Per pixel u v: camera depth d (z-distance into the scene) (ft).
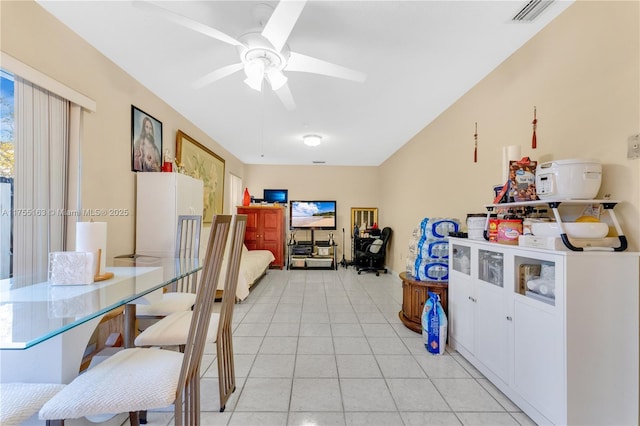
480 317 6.68
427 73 8.15
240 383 6.26
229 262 5.60
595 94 5.26
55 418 3.10
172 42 6.84
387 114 11.41
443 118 11.08
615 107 4.94
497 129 7.88
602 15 5.12
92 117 7.15
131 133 8.59
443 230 9.02
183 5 5.50
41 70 5.79
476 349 6.84
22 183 5.63
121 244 8.27
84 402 3.18
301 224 21.72
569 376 4.44
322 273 18.99
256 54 5.77
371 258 19.07
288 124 12.75
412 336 8.78
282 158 20.25
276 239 20.25
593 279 4.51
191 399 4.05
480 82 8.63
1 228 5.34
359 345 8.16
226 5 5.49
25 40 5.48
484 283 6.53
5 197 5.39
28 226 5.74
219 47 7.04
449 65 7.75
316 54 7.13
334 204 21.88
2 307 3.50
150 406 3.32
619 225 4.80
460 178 9.80
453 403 5.59
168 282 4.72
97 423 4.77
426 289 8.83
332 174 22.49
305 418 5.17
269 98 10.02
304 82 8.66
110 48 7.12
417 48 6.92
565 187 4.92
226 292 5.53
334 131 13.71
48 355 3.84
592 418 4.46
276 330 9.26
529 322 5.19
